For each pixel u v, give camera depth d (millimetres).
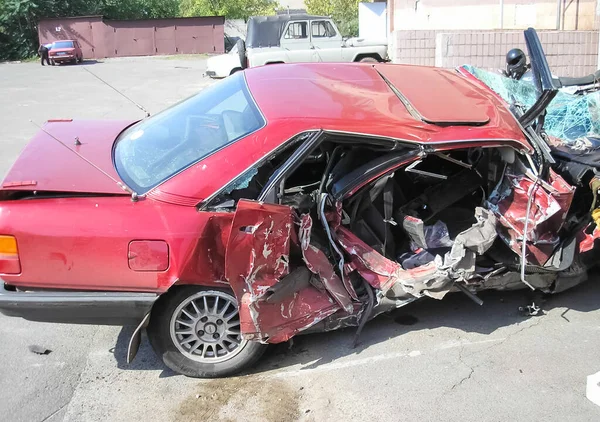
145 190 3115
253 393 3168
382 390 3180
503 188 3602
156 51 33844
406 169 3613
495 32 13227
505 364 3414
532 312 3941
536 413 3008
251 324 3070
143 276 3008
